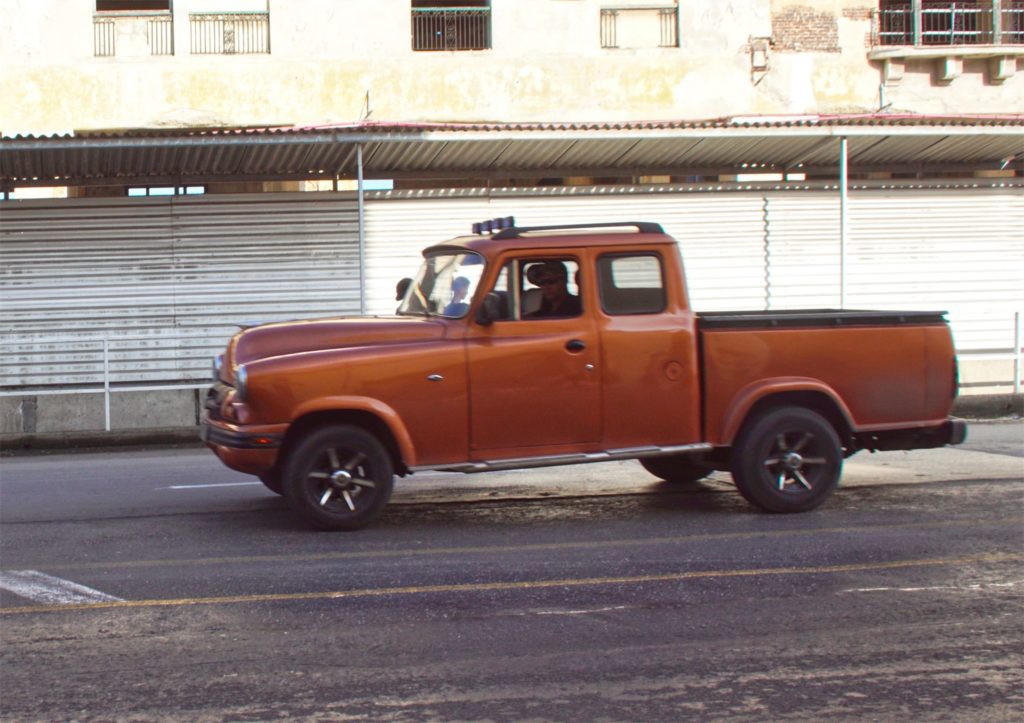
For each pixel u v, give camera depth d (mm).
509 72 19594
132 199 17125
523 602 6348
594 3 19844
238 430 7996
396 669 5234
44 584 6863
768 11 20141
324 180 17875
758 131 16031
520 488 10141
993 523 8352
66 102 18812
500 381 8242
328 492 8203
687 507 9125
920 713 4641
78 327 17031
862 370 8852
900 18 20656
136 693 4953
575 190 18188
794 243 18734
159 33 19047
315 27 19219
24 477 11922
